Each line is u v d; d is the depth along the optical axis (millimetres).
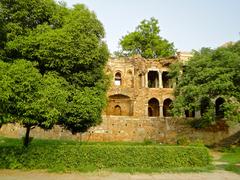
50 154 19297
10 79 16969
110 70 53750
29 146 19672
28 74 17531
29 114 17734
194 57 41156
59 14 20938
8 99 17094
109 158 19875
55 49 18844
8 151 19234
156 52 63656
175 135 42250
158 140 41719
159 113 52469
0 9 19547
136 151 20312
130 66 55500
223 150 36375
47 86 18281
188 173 19594
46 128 20547
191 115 51656
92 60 20656
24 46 19000
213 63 37594
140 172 19188
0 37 19562
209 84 35438
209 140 42375
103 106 22031
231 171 20938
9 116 17531
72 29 19625
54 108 17891
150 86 57656
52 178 17000
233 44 41531
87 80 21047
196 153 21656
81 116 20312
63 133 38000
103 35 22250
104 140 39844
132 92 51719
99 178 17266
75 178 17125
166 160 20734
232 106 34500
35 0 19781
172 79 50250
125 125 41219
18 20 19797
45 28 19656
